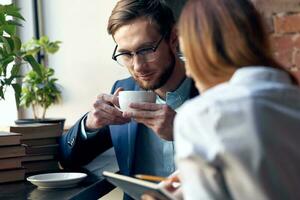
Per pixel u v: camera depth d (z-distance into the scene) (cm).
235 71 84
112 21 156
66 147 183
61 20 248
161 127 143
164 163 166
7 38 167
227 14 84
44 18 251
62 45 249
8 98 246
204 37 84
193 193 76
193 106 78
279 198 72
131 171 169
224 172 74
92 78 244
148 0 156
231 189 73
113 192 231
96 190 155
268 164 71
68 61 248
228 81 84
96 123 163
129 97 144
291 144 73
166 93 167
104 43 239
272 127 73
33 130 180
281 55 175
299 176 73
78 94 247
